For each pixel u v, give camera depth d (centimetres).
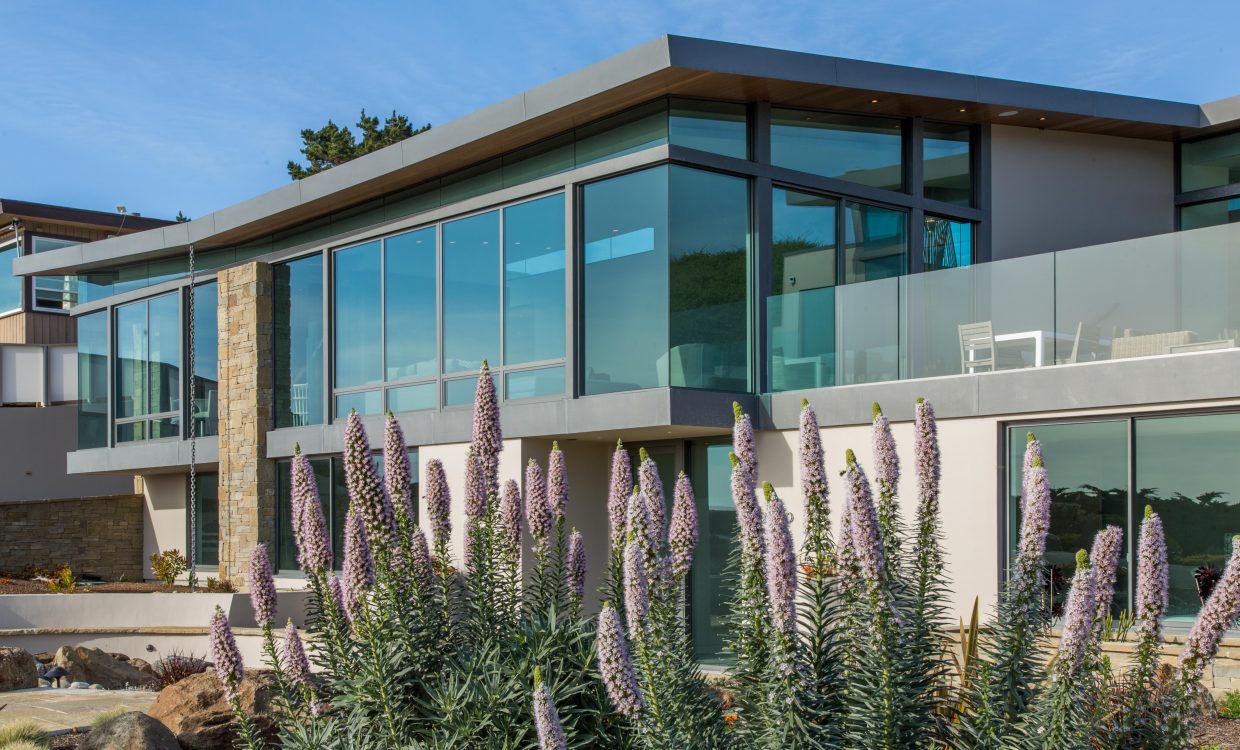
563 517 727
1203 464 1033
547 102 1345
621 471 661
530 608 704
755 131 1362
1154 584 504
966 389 1170
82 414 2405
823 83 1295
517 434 1423
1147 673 512
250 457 1933
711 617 1370
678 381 1280
